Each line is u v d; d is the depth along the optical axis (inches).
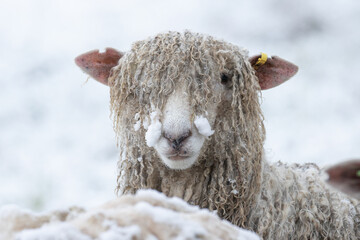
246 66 350.0
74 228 141.6
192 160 321.4
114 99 353.1
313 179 384.8
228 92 342.0
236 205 340.2
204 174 342.6
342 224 370.3
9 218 153.8
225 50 344.2
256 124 348.2
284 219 348.8
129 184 350.0
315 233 365.7
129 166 346.9
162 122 319.9
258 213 343.6
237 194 342.3
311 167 417.1
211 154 340.5
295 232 360.2
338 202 378.0
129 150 345.7
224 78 342.3
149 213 147.9
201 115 323.0
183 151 311.9
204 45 339.6
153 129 316.2
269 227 343.0
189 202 345.4
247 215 343.6
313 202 367.9
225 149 341.7
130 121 342.6
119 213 148.7
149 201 164.4
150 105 331.3
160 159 341.4
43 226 150.6
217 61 337.1
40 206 764.6
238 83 344.2
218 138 338.0
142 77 336.2
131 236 140.6
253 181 343.0
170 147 312.2
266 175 354.0
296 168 415.5
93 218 144.9
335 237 371.2
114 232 140.4
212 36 353.1
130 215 147.0
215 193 343.3
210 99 331.9
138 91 337.7
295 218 361.7
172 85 326.3
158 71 329.1
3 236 150.7
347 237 372.5
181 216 158.2
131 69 341.4
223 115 340.2
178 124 312.2
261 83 384.8
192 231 146.1
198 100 322.3
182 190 347.3
